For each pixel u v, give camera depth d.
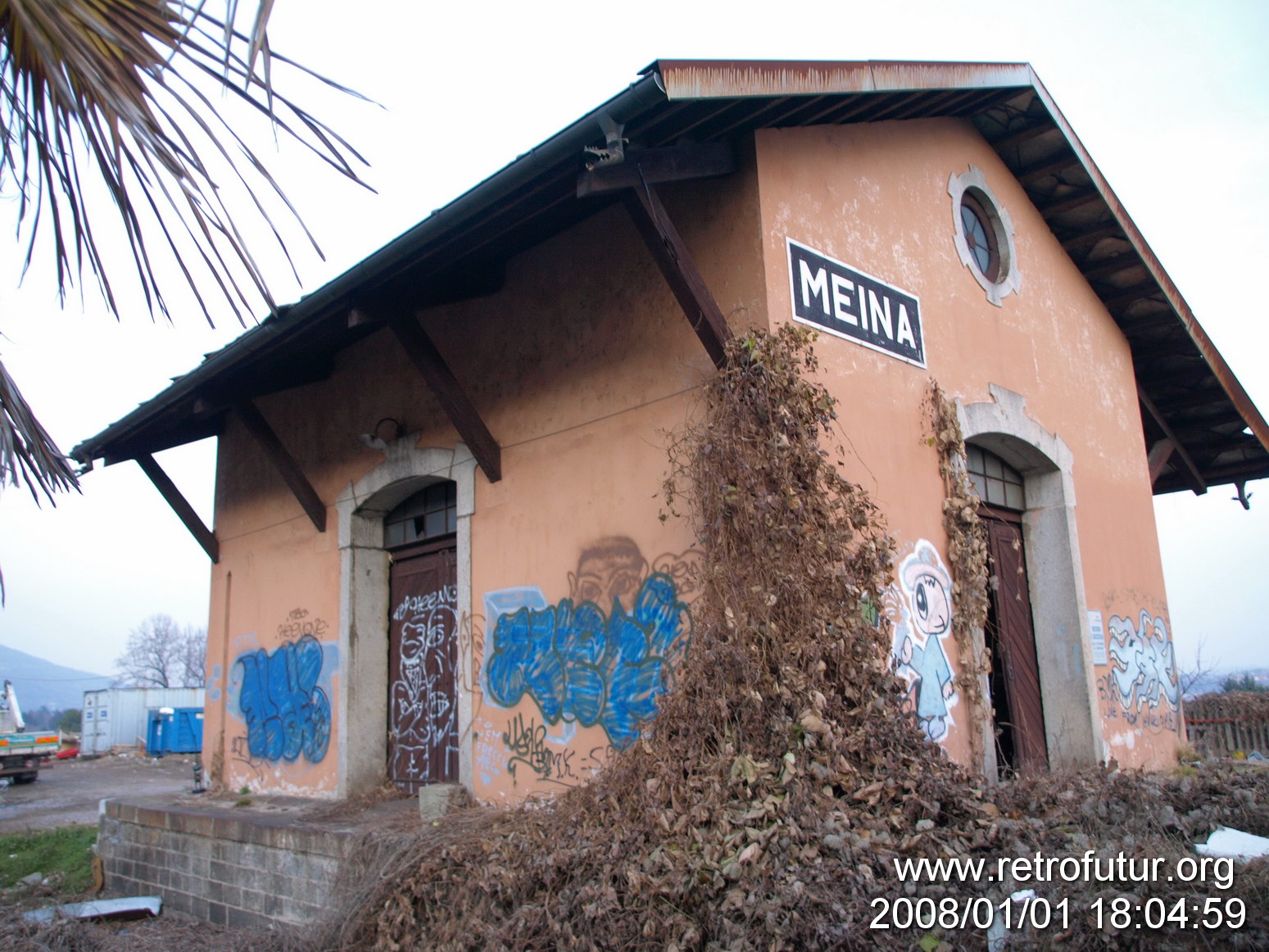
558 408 6.54
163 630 71.12
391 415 8.04
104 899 8.20
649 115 4.68
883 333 6.27
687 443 5.52
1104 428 8.95
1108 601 8.23
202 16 2.26
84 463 9.49
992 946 3.35
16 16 2.46
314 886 6.12
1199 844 4.26
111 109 2.53
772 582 4.80
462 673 6.93
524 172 4.82
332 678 8.23
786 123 5.80
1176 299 9.25
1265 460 10.97
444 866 5.03
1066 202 8.63
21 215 2.82
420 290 6.66
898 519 5.93
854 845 3.90
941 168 7.46
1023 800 4.77
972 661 6.21
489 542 6.91
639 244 6.16
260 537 9.55
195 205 2.49
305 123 2.32
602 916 4.06
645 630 5.68
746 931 3.65
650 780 4.64
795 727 4.49
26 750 20.50
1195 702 12.45
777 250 5.54
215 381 7.93
